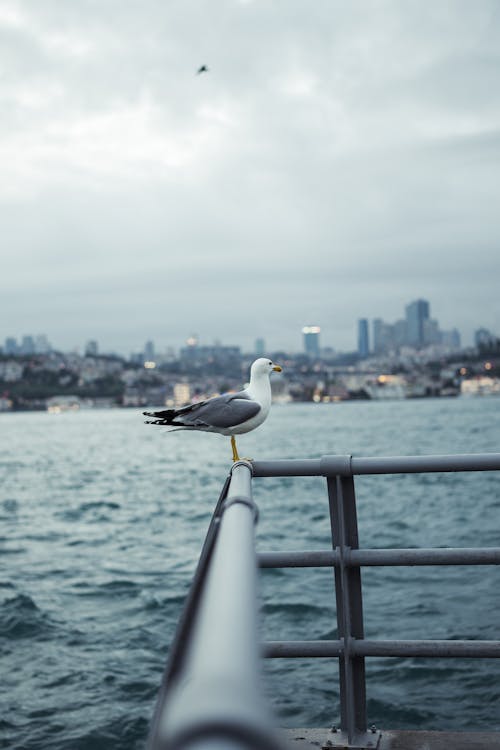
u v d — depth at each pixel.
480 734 3.29
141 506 29.69
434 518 22.09
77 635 11.43
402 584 12.38
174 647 1.05
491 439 67.81
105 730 8.27
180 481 40.75
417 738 3.28
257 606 0.96
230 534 1.45
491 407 176.50
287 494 30.67
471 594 11.55
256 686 0.66
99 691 9.27
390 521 22.05
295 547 19.22
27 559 18.52
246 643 0.78
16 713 8.70
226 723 0.58
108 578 15.51
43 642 11.12
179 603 13.21
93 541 21.27
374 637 10.05
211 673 0.69
